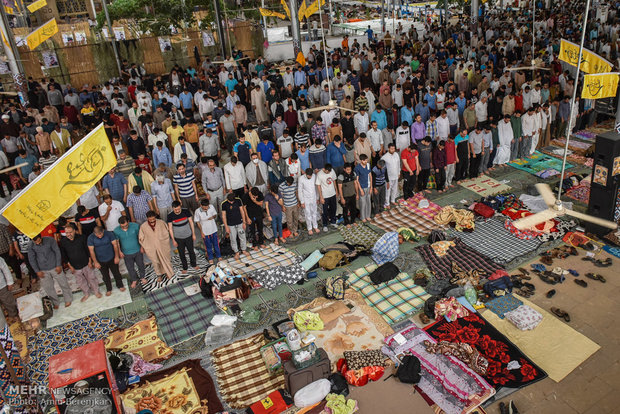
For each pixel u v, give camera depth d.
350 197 10.81
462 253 9.70
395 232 9.84
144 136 14.20
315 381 6.84
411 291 8.77
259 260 10.01
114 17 24.64
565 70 16.22
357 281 9.15
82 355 6.29
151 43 23.62
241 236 10.16
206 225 9.79
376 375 7.04
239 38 25.08
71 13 36.56
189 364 7.56
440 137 12.73
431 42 24.62
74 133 15.71
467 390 6.62
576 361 7.13
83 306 9.12
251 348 7.80
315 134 12.87
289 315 8.38
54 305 9.10
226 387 7.11
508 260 9.46
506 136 13.13
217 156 13.45
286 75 18.62
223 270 8.93
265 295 9.07
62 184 5.87
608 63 11.13
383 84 16.11
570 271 9.02
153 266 9.80
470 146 12.50
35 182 5.62
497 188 12.23
